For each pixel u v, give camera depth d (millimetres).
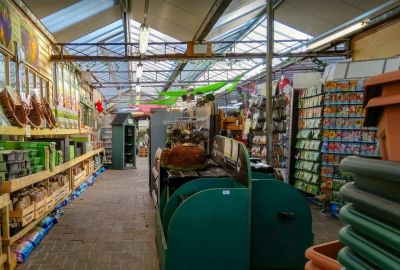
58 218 4766
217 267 2514
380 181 864
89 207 5574
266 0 6418
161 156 3637
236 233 2531
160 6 6836
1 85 4195
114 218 4895
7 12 4363
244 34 8852
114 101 21078
